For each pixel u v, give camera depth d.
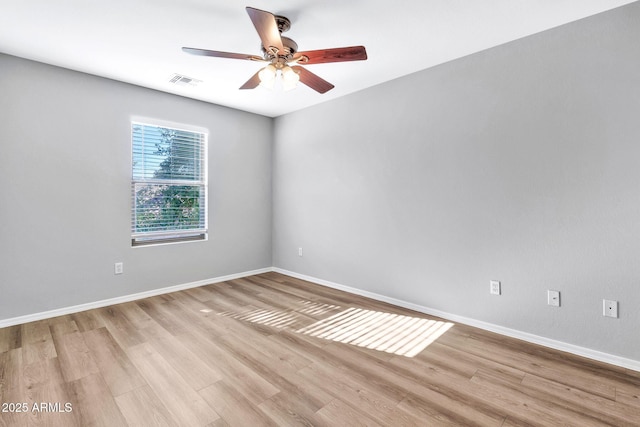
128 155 3.43
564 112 2.29
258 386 1.92
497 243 2.64
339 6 2.08
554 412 1.69
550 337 2.40
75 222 3.12
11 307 2.79
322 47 2.63
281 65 2.26
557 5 2.06
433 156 3.02
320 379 2.00
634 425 1.59
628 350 2.10
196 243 4.03
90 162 3.19
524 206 2.49
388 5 2.07
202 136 4.08
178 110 3.79
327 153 4.03
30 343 2.45
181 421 1.62
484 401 1.78
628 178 2.07
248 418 1.65
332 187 3.98
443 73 2.93
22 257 2.84
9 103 2.76
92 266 3.23
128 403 1.76
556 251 2.36
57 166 3.00
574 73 2.25
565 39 2.28
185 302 3.44
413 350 2.37
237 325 2.83
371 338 2.57
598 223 2.18
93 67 3.00
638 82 2.02
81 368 2.10
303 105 4.21
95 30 2.36
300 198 4.41
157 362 2.18
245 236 4.55
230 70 3.07
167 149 3.77
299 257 4.47
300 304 3.39
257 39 2.52
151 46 2.61
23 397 1.80
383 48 2.65
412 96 3.16
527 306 2.50
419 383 1.95
